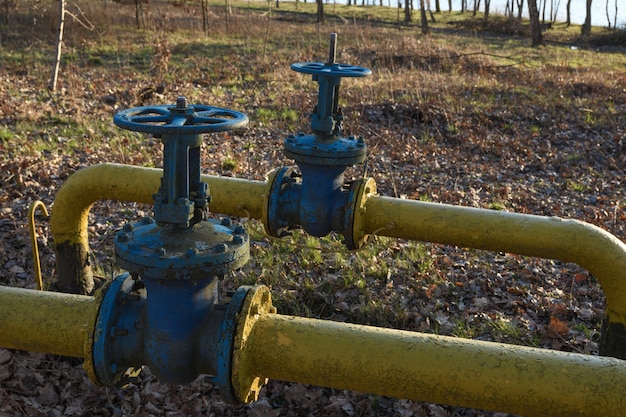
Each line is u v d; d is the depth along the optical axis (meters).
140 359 2.64
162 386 4.96
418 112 13.08
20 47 19.86
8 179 8.13
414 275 6.61
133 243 2.55
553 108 14.27
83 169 4.92
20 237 6.88
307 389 5.02
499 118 13.30
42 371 4.98
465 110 13.59
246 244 2.63
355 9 53.66
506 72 19.34
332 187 4.35
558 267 7.03
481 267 6.83
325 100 4.30
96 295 2.61
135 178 4.77
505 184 9.83
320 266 6.64
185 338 2.57
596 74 19.33
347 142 4.36
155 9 33.03
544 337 5.66
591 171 10.68
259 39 25.22
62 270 5.30
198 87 15.75
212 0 50.34
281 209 4.42
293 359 2.44
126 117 2.50
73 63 17.92
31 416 4.59
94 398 4.84
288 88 15.94
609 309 4.14
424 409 4.84
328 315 5.93
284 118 12.96
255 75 17.70
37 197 7.89
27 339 2.63
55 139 10.45
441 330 5.69
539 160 11.09
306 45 24.02
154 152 10.10
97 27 23.72
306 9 50.12
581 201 9.36
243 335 2.39
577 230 4.02
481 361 2.33
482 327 5.73
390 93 14.95
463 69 19.52
